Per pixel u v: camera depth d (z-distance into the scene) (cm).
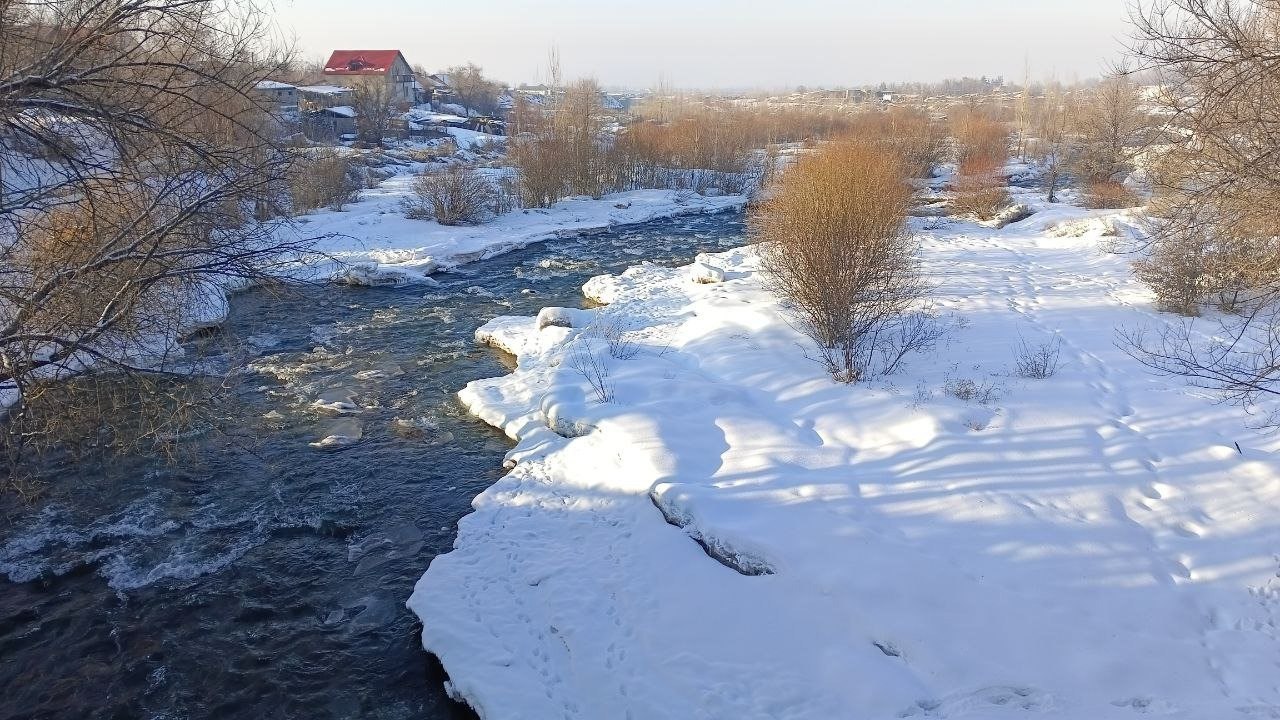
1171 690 638
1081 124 3938
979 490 932
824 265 1344
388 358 1683
